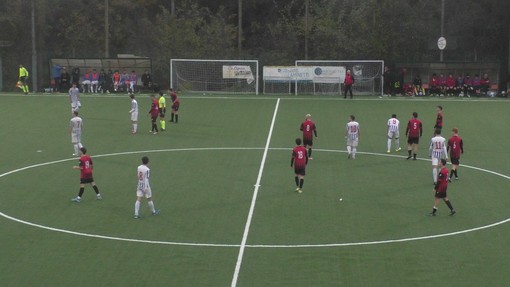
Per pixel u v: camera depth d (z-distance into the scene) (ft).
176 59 299.58
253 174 160.35
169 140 199.00
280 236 117.60
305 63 296.71
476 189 149.07
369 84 291.58
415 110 245.65
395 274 101.40
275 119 230.27
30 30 345.31
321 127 218.59
